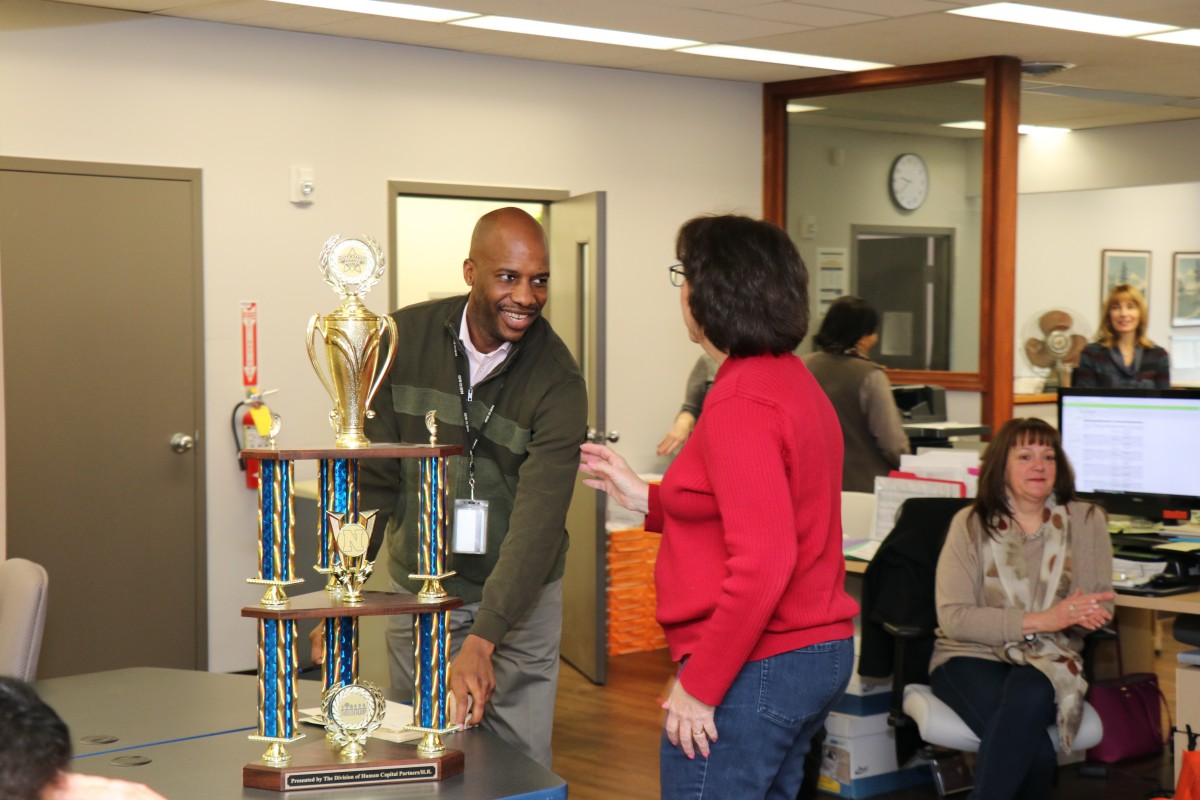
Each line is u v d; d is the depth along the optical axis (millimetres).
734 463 2057
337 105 6121
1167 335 11570
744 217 2221
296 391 6047
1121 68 7148
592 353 5898
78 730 2312
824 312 7625
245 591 5941
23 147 5293
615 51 6531
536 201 6824
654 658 6371
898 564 3914
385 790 1940
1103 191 11148
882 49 6512
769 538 2018
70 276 5430
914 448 6688
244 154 5863
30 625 2686
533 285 2682
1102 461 4496
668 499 2229
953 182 6984
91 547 5535
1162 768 4512
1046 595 3736
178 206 5688
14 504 5344
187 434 5758
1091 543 3785
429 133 6422
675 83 7340
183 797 1912
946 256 7035
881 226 7324
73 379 5457
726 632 2049
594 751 4852
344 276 2055
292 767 1942
